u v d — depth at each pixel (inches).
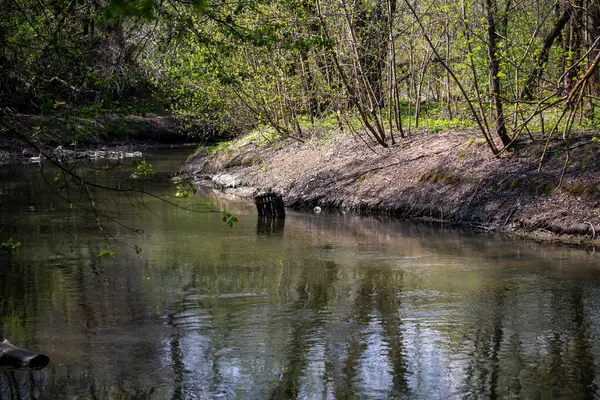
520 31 842.8
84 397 309.4
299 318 417.4
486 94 685.3
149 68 900.6
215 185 1073.5
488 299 449.1
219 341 378.9
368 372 335.0
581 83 589.9
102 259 574.9
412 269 531.8
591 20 773.3
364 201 808.9
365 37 908.0
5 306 445.7
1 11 419.5
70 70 422.6
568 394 307.3
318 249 609.9
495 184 714.2
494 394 308.8
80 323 410.3
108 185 1047.6
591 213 626.8
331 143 987.3
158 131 1759.4
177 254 595.2
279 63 970.1
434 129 914.1
